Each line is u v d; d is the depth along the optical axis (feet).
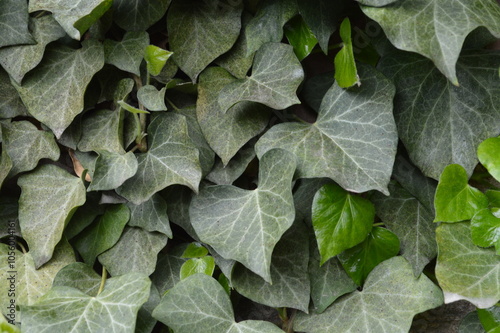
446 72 1.49
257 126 1.68
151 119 1.71
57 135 1.68
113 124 1.72
